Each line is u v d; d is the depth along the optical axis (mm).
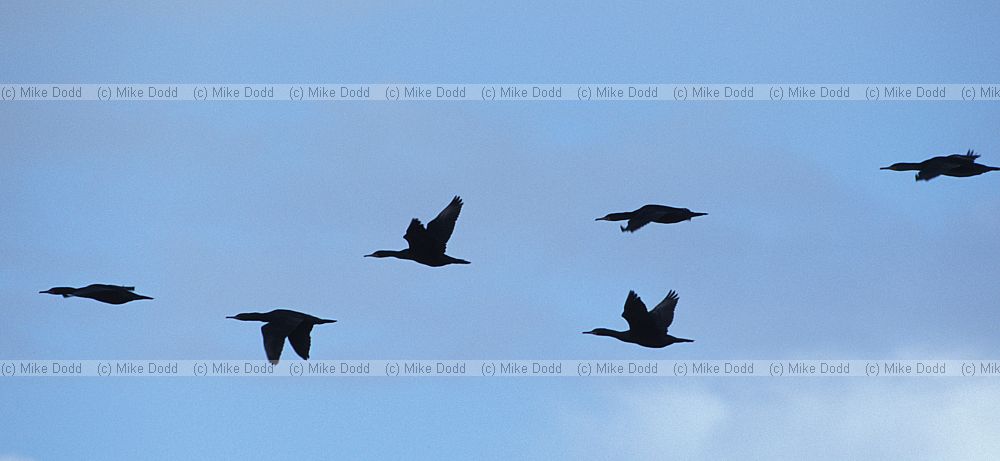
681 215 63875
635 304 64000
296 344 64125
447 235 64125
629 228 63844
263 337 63219
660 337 64250
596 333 64688
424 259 64375
